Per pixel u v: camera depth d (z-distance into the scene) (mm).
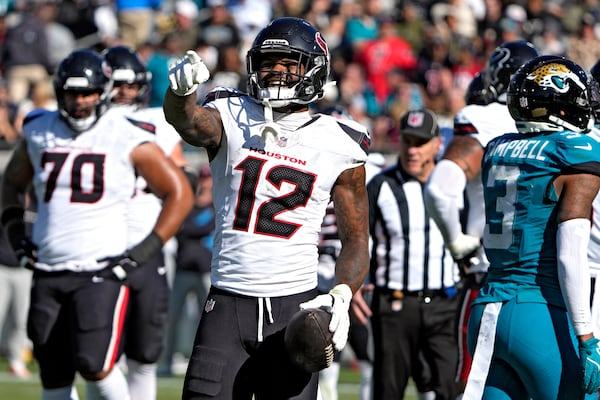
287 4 51938
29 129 21469
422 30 50375
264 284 15219
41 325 21016
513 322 15828
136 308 23234
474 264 19953
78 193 21000
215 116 15297
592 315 17016
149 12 50250
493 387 16141
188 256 34688
